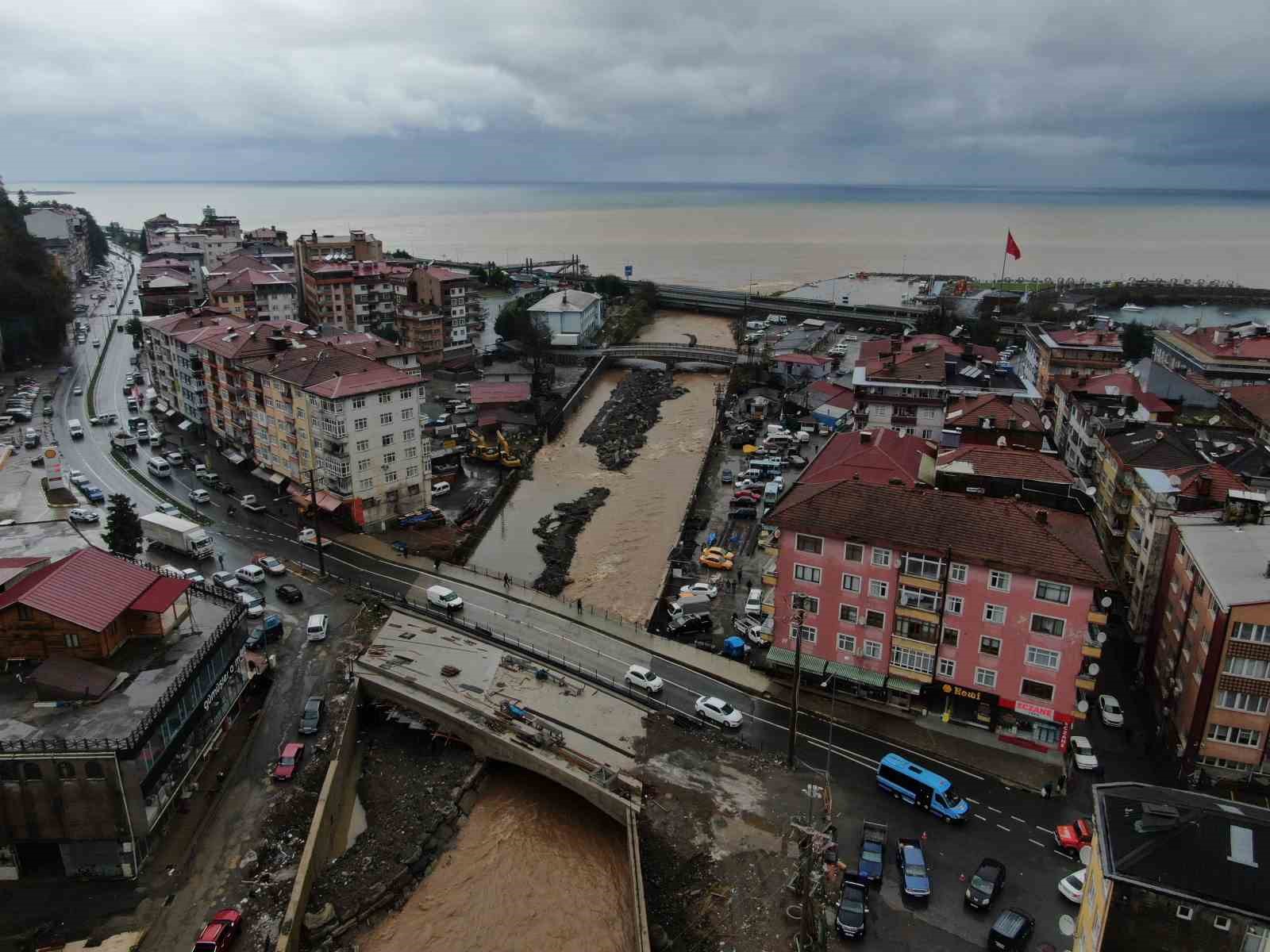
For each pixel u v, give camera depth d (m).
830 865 61.72
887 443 95.19
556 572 112.62
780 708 81.19
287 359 126.44
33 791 59.72
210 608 82.25
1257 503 81.31
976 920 57.34
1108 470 107.69
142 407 176.00
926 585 75.62
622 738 75.94
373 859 66.25
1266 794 69.44
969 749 74.94
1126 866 43.84
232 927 56.78
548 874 66.44
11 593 71.06
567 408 187.25
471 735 77.44
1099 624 70.56
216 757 74.25
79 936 56.75
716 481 147.00
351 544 115.31
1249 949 41.91
